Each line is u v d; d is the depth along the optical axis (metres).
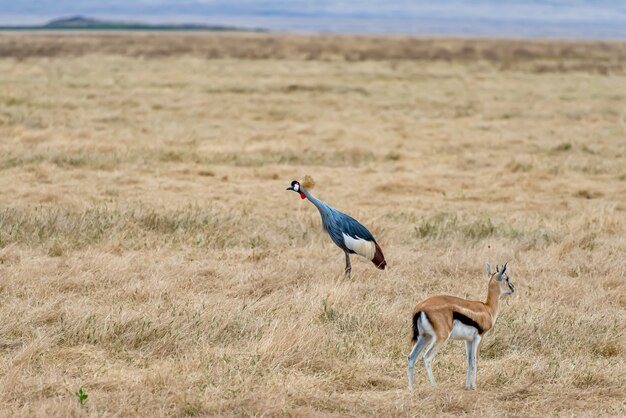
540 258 44.62
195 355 29.14
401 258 43.91
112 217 49.16
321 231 49.69
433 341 26.02
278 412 24.78
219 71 164.88
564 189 66.38
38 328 31.19
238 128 94.12
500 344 31.97
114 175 66.00
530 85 150.75
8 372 26.80
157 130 90.12
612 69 193.25
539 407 26.31
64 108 104.69
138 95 120.69
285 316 34.16
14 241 44.41
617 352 32.03
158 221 49.22
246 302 35.97
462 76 166.62
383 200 61.78
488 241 48.06
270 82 142.75
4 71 155.62
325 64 188.75
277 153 78.62
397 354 30.84
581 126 102.62
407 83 149.38
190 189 63.03
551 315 34.81
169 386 26.45
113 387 26.66
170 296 36.50
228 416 24.44
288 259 43.19
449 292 39.00
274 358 29.19
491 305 27.39
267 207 58.16
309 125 96.56
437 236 48.66
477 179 69.88
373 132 92.94
